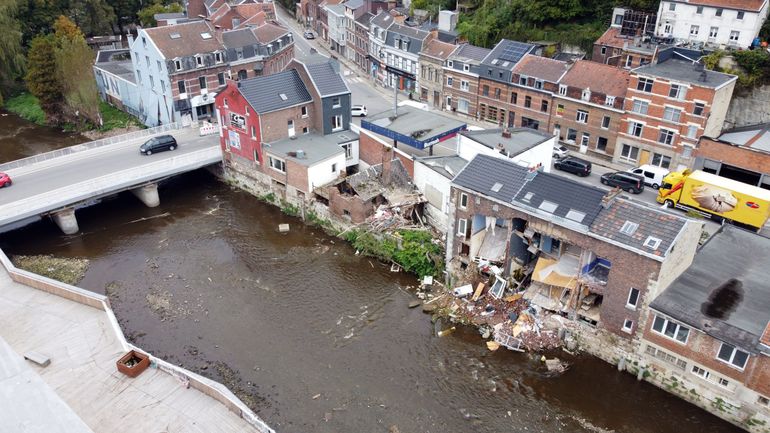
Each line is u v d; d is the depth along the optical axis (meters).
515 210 35.84
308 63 55.81
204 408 27.98
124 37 109.75
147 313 39.47
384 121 55.06
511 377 33.59
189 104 67.19
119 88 76.06
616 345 33.44
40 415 25.69
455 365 34.53
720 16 60.75
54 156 56.75
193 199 55.69
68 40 76.50
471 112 71.00
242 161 56.00
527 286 38.47
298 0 132.50
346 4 98.94
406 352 35.62
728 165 50.41
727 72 57.31
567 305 35.41
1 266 39.78
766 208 43.19
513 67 64.44
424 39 75.25
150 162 55.53
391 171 48.62
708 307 30.47
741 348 27.91
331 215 48.84
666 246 30.16
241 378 33.66
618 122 56.78
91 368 30.50
